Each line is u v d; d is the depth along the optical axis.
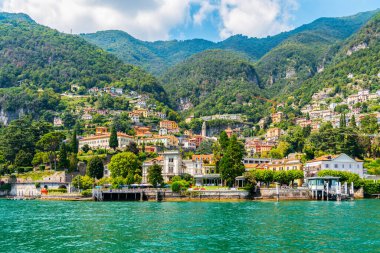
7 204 168.38
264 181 188.75
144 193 182.75
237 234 84.56
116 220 107.19
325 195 175.12
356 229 89.38
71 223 102.44
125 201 180.00
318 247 72.38
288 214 116.69
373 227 91.94
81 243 77.38
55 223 102.81
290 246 73.25
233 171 184.50
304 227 92.44
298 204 151.25
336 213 118.19
